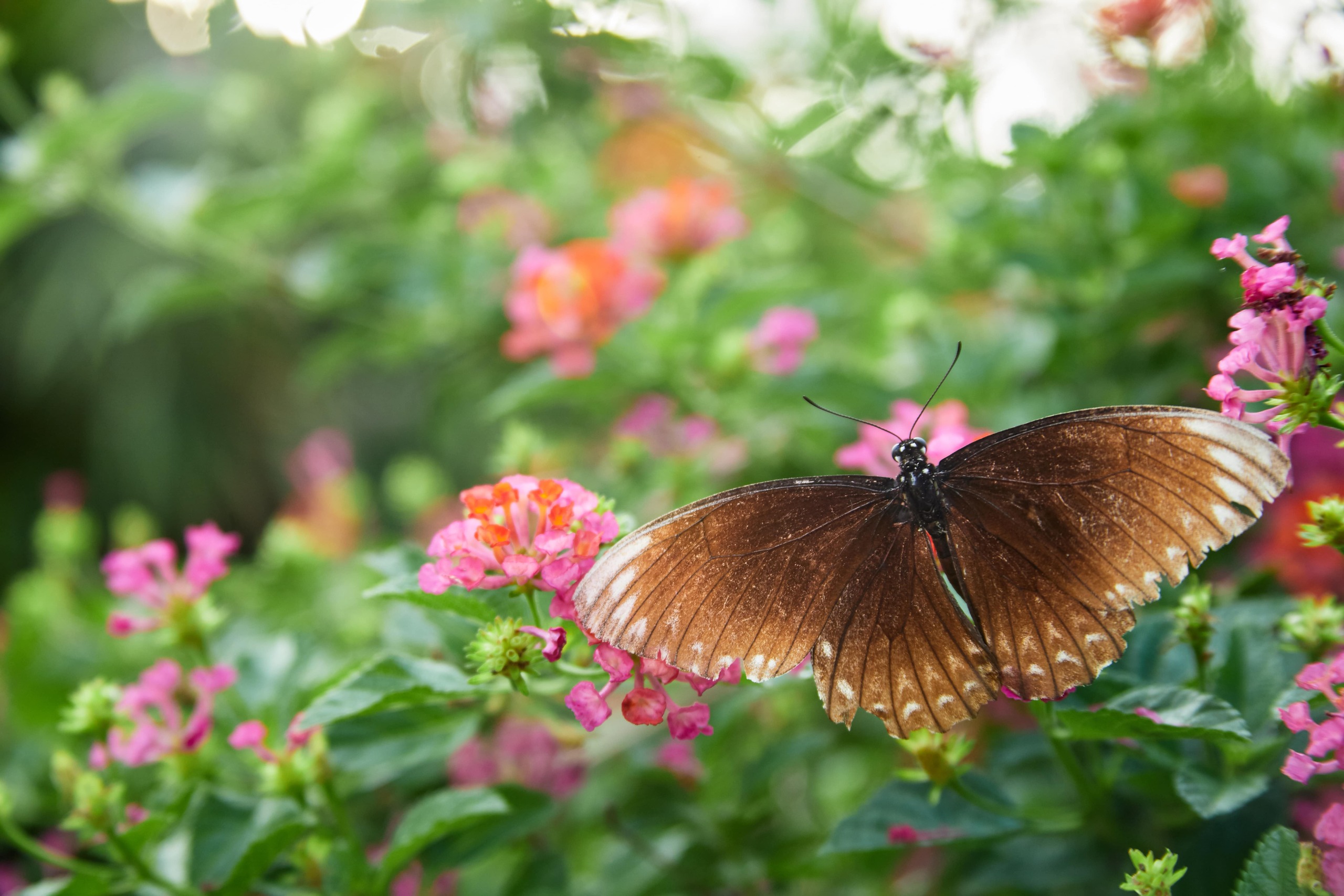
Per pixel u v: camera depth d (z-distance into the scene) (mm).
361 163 620
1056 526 390
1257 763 394
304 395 1003
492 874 502
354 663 417
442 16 493
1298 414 379
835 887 484
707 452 505
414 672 399
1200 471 380
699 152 655
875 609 395
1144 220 479
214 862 417
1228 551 464
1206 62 493
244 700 437
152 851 435
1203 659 396
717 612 389
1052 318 486
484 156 646
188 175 630
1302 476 465
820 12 522
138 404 940
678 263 531
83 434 979
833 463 498
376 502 951
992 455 396
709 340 511
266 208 603
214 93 663
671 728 384
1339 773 397
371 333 629
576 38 500
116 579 430
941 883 454
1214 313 487
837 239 707
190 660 487
